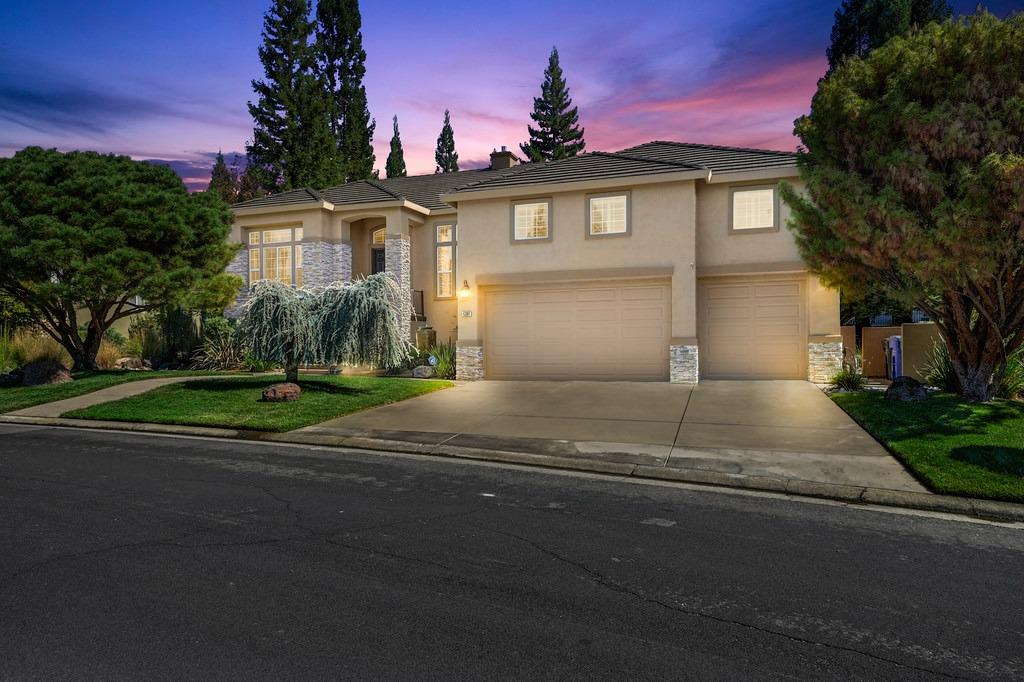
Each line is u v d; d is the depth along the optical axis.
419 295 21.67
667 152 18.66
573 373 16.91
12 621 3.65
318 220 20.73
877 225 9.55
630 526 5.46
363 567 4.49
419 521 5.58
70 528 5.33
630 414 11.16
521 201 17.19
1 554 4.72
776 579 4.30
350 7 45.03
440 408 12.02
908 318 19.34
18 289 16.89
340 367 19.11
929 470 6.83
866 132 9.97
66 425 11.06
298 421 10.45
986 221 8.40
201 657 3.25
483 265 17.52
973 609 3.85
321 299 13.70
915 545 4.99
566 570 4.45
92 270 15.59
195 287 18.17
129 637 3.46
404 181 26.25
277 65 38.44
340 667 3.16
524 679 3.06
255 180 40.34
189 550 4.82
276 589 4.10
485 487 6.84
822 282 11.95
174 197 17.66
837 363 15.42
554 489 6.77
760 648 3.38
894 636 3.52
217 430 10.22
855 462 7.52
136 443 9.41
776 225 16.05
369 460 8.24
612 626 3.62
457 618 3.71
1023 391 11.23
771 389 14.20
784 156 16.73
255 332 13.37
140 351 21.44
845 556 4.74
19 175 16.20
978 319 10.52
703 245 16.61
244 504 6.09
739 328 16.45
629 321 16.42
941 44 9.34
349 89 44.81
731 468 7.36
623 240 16.27
